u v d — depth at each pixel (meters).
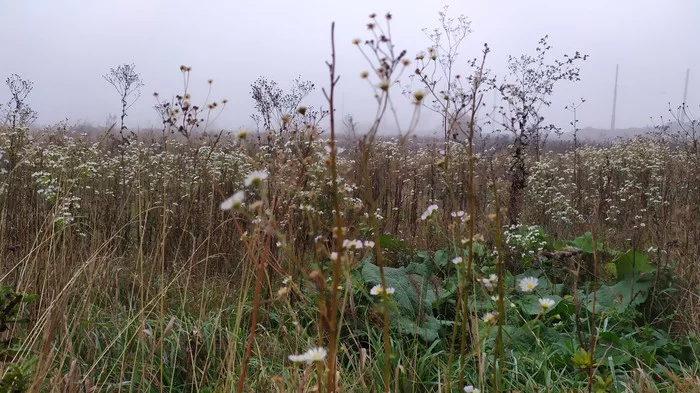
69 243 3.92
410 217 5.61
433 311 4.12
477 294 3.85
